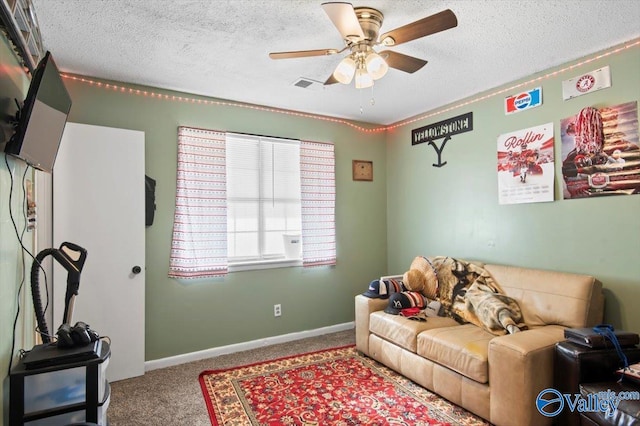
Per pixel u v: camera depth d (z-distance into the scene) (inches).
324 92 129.7
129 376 111.7
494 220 127.0
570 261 105.3
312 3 76.3
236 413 91.1
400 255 168.6
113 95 116.3
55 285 101.6
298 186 152.4
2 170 53.7
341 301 161.6
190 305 127.0
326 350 135.0
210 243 129.2
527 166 116.1
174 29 86.4
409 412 90.7
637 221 91.7
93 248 107.3
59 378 56.3
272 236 146.2
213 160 130.8
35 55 70.8
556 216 108.9
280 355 130.5
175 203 125.3
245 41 92.8
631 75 92.8
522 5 77.3
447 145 144.9
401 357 110.0
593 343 76.0
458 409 91.6
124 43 93.0
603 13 80.4
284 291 146.6
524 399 77.0
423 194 156.3
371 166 171.9
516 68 110.5
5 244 55.1
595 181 99.5
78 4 75.5
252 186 141.8
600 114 98.5
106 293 109.0
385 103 143.2
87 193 107.0
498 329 100.1
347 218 164.4
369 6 77.4
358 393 100.7
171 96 125.7
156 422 87.4
